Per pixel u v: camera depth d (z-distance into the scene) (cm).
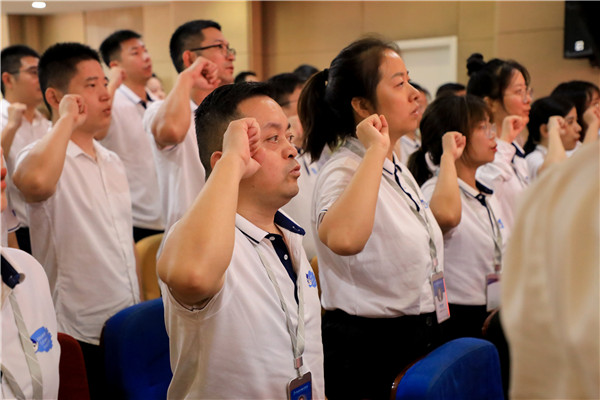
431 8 666
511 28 588
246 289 121
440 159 225
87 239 211
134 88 359
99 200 218
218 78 272
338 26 714
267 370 120
